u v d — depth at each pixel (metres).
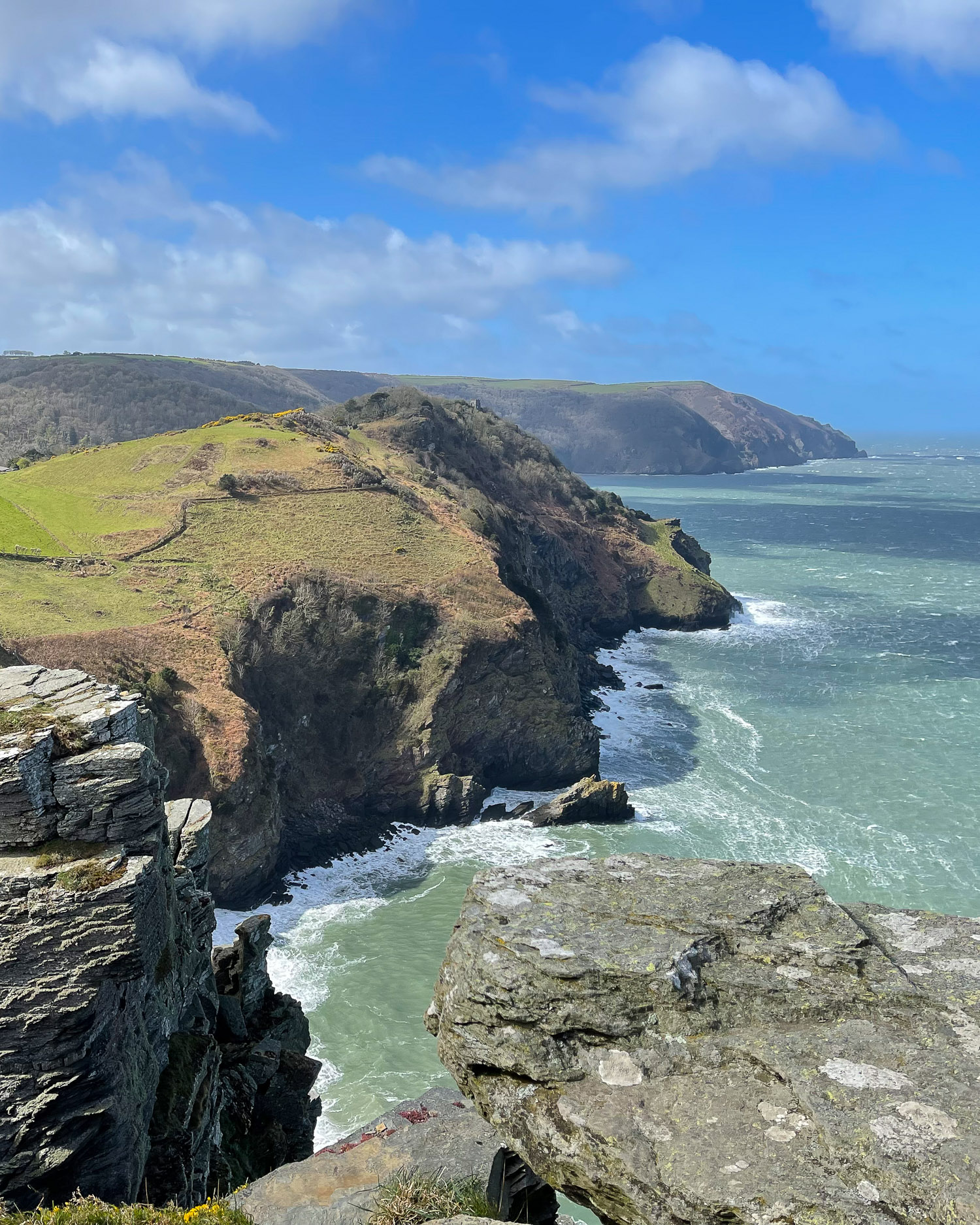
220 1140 19.39
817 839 59.38
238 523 84.81
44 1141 15.08
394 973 46.12
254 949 24.70
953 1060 7.29
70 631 61.53
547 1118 7.84
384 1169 10.41
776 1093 7.37
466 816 65.56
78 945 15.25
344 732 70.44
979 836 59.16
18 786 15.49
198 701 59.47
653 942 8.65
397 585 77.88
